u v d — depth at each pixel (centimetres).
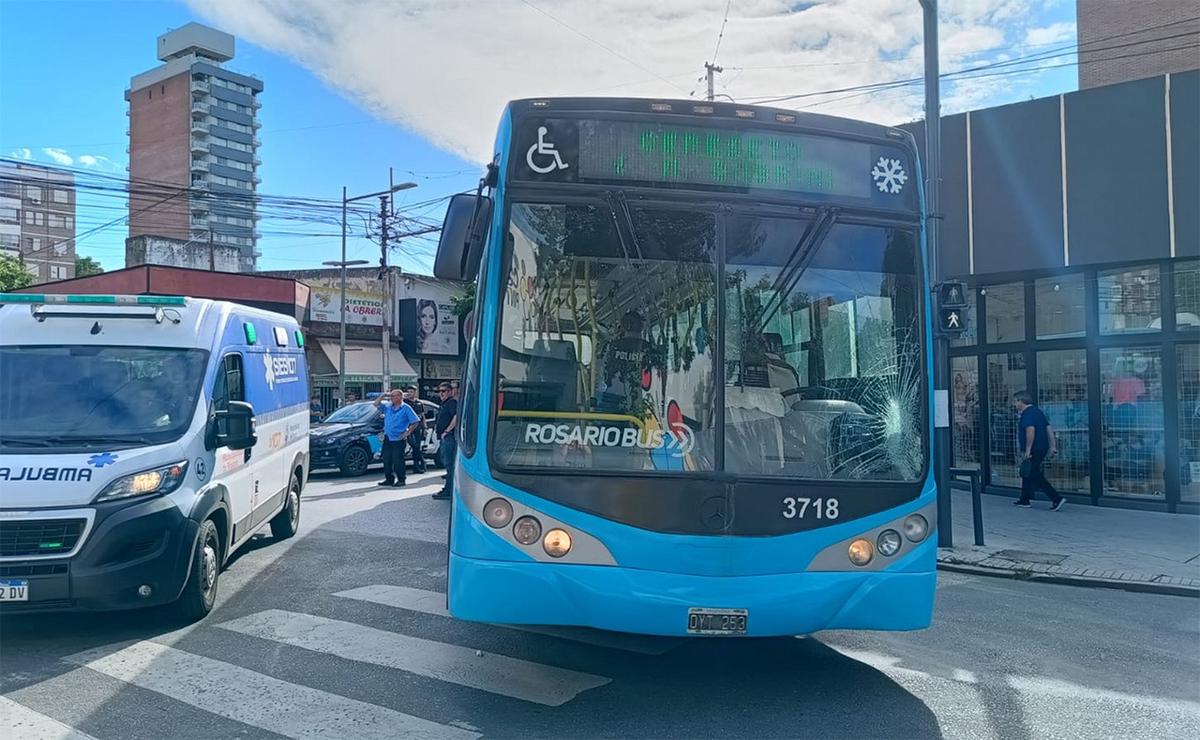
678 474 469
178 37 12381
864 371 502
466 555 474
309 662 565
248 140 12631
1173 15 2108
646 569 461
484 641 612
